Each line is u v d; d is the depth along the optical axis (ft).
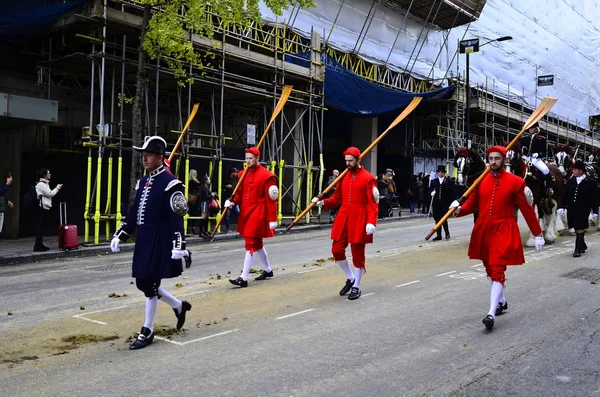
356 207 24.63
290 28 66.64
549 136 121.60
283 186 72.13
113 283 28.91
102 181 53.83
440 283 28.37
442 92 81.15
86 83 55.21
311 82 62.18
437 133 88.28
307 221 62.64
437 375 15.66
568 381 15.33
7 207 48.80
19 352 17.48
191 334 19.33
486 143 95.20
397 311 22.61
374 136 87.15
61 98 53.47
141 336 17.93
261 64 55.98
